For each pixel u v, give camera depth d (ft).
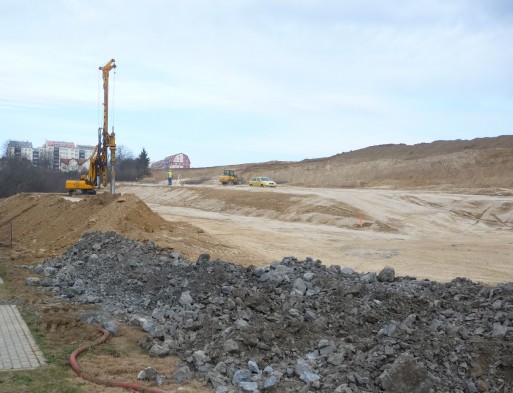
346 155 296.51
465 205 117.29
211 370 26.04
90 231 61.36
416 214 111.65
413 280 41.98
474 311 32.42
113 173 115.85
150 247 53.67
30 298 39.50
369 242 84.94
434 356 26.94
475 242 84.79
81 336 31.04
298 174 274.77
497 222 106.22
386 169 235.61
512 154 197.77
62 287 42.96
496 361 26.50
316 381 24.61
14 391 22.67
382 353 26.73
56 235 73.26
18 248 69.72
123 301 38.91
